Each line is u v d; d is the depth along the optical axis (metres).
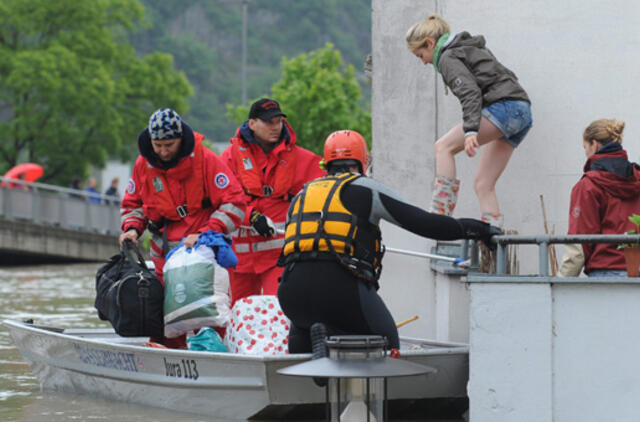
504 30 21.69
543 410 14.46
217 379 16.47
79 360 19.31
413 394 16.48
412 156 22.89
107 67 117.00
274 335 17.78
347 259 15.05
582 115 21.48
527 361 14.47
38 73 109.12
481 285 14.56
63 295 46.69
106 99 112.88
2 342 28.08
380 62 23.05
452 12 21.88
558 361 14.47
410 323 22.55
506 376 14.51
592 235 14.36
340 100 72.88
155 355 17.38
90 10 114.38
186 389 17.12
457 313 19.84
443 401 16.88
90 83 111.75
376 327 15.28
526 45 21.62
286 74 75.38
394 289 22.61
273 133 20.64
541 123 21.56
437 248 22.06
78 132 113.50
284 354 16.98
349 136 15.90
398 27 22.95
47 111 111.38
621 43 21.36
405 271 22.55
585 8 21.44
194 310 18.25
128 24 120.94
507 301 14.50
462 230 15.00
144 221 19.88
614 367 14.38
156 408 17.86
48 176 114.38
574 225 15.88
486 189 19.81
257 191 20.83
